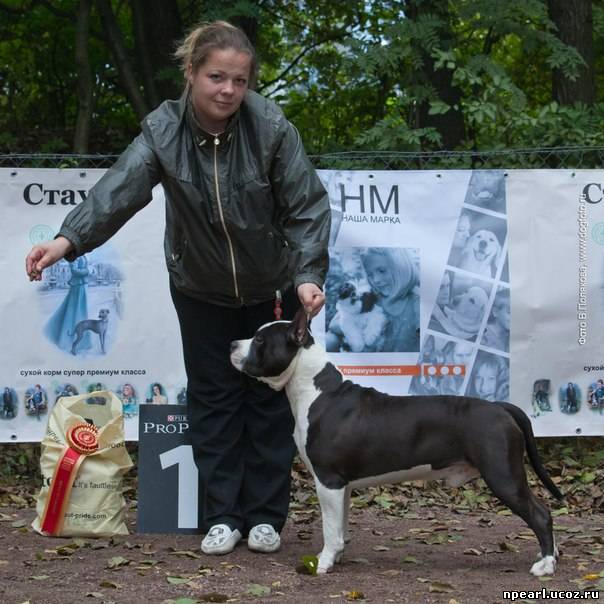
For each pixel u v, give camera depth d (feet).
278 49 46.88
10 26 45.39
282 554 19.99
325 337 26.43
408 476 18.22
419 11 36.78
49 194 26.20
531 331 26.89
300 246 18.20
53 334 26.21
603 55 44.65
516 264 26.84
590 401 27.07
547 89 46.83
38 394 26.25
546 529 17.80
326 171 26.35
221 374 20.17
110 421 21.97
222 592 16.93
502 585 17.25
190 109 17.97
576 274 26.91
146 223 26.32
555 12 38.34
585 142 31.78
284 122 18.25
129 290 26.35
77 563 19.06
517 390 26.91
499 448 17.60
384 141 32.91
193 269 18.99
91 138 45.57
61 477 21.39
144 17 40.70
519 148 31.35
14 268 26.09
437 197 26.66
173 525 21.88
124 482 27.27
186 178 17.99
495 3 35.37
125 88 40.50
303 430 18.45
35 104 46.78
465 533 22.39
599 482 26.86
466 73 33.09
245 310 19.98
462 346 26.73
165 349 26.45
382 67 35.68
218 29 17.51
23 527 22.31
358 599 16.30
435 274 26.66
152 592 16.96
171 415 22.08
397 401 18.35
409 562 19.26
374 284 26.50
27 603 15.97
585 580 17.30
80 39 38.91
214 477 20.29
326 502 18.30
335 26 45.68
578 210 26.89
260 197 18.10
